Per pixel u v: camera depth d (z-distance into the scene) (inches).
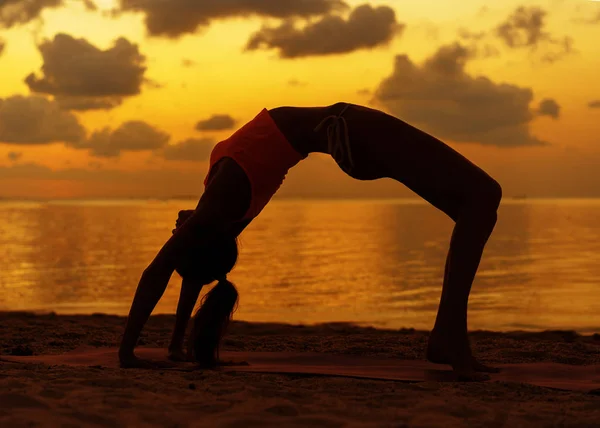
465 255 175.5
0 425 114.9
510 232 3260.3
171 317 497.4
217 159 191.9
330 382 161.8
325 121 188.7
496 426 120.6
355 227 3973.9
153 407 128.5
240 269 1603.1
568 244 2404.0
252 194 188.9
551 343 275.3
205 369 181.9
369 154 185.2
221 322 188.4
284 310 898.7
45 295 1067.3
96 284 1243.8
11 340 264.2
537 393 153.4
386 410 131.1
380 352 244.2
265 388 149.0
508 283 1234.0
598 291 1095.0
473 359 191.2
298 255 2042.3
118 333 299.4
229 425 118.3
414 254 2063.2
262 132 190.1
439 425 120.6
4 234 3223.4
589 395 151.6
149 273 186.4
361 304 979.3
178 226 205.2
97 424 118.4
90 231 3501.5
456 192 178.4
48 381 149.3
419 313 865.5
